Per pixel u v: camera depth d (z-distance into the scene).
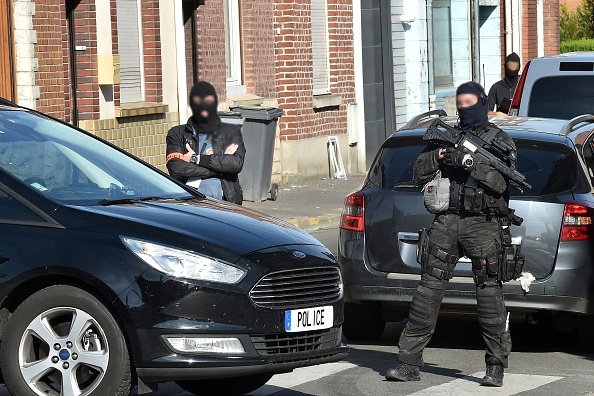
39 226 13.23
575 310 17.03
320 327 13.80
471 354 18.00
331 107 43.56
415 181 15.84
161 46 35.06
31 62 29.64
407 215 17.44
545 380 16.17
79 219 13.25
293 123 40.91
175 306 12.81
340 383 16.02
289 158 40.84
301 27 41.28
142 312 12.77
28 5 29.48
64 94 31.33
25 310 13.07
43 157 14.66
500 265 15.56
